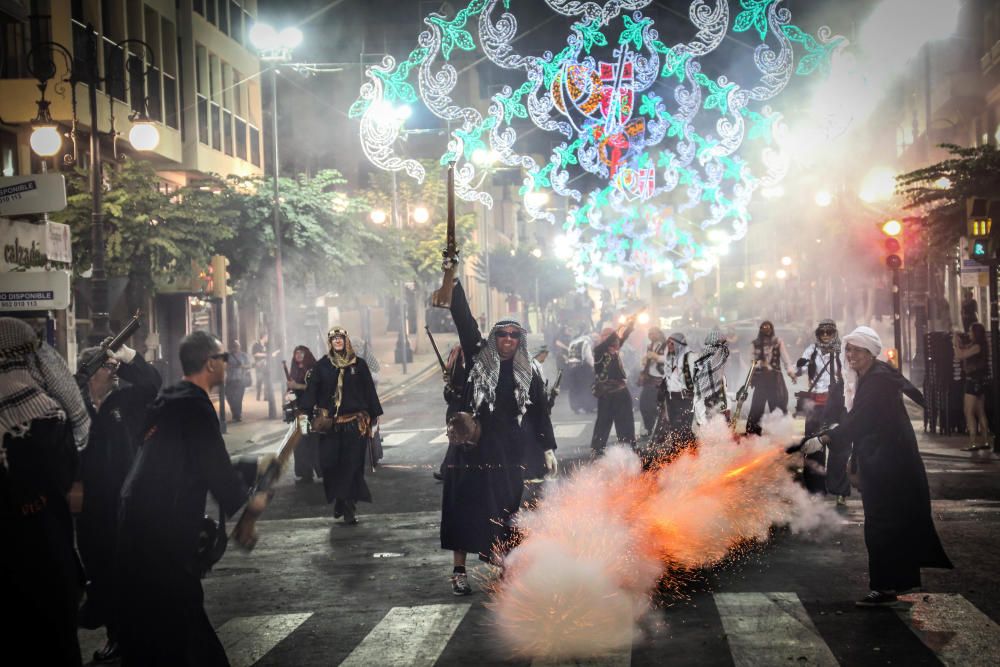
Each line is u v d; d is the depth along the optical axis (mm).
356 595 8977
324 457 12570
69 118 26344
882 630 7211
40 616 5141
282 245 31547
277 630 7902
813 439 8469
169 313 35281
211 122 39625
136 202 23766
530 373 8680
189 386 5719
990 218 16844
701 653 6816
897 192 24984
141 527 5496
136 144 18562
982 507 12039
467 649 7145
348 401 12602
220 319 40438
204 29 38875
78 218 23219
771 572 9062
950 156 46281
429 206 53094
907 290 34781
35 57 19484
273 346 29938
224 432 25172
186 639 5492
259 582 9672
